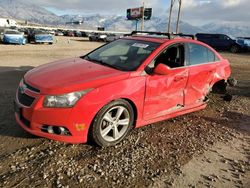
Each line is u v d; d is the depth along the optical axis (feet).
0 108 18.24
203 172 13.03
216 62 21.27
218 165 13.78
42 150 13.46
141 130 16.83
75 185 11.16
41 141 14.25
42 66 16.26
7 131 15.05
